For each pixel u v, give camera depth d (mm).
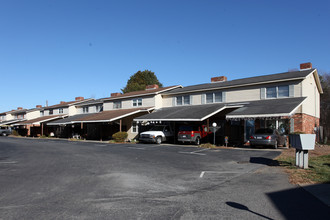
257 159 12578
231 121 23828
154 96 30047
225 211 5211
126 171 9758
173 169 10180
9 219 4766
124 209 5340
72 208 5402
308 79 21750
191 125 22984
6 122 52281
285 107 17797
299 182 7578
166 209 5336
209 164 11367
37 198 6172
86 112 41281
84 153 15961
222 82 27812
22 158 13766
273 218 4820
